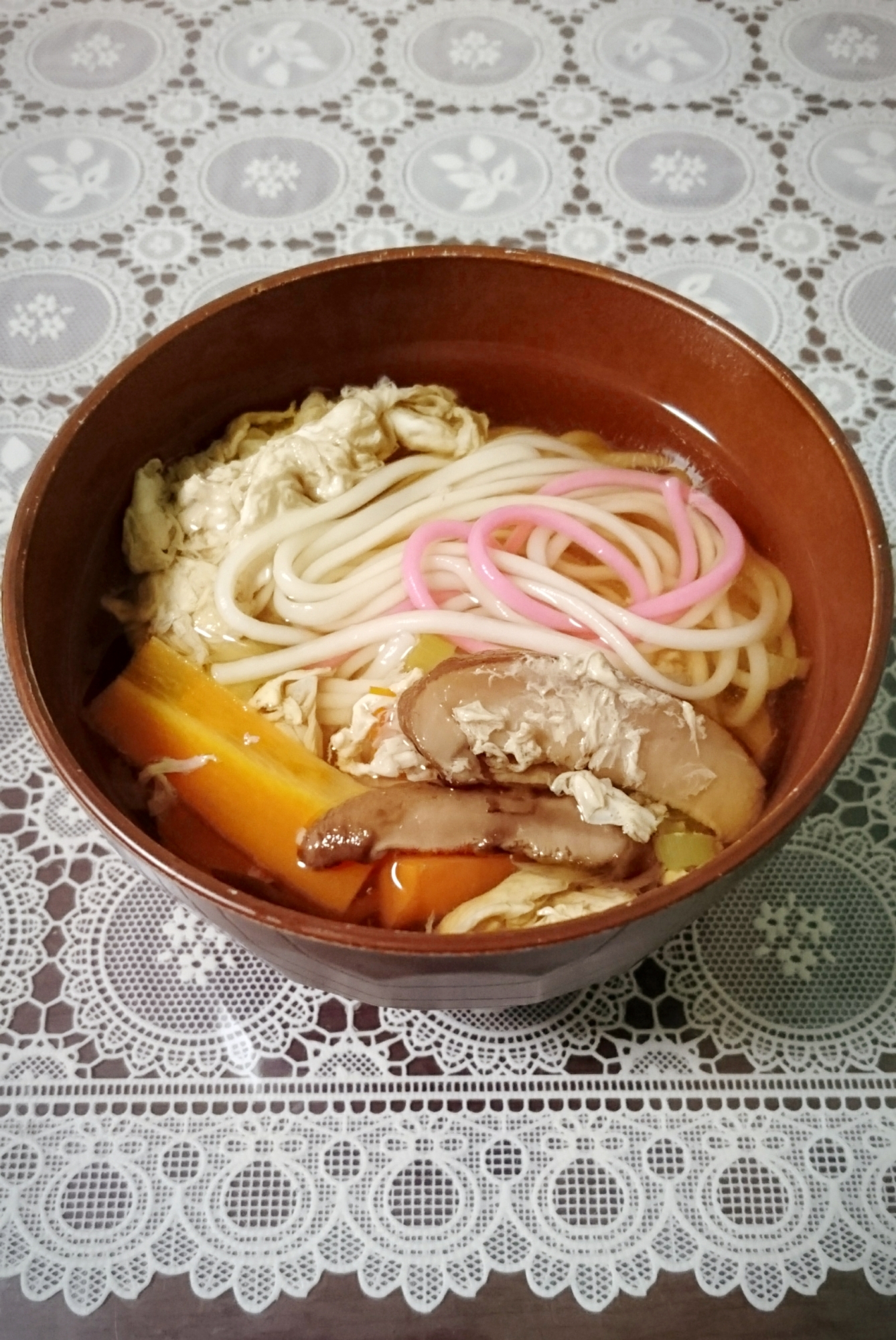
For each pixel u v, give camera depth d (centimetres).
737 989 19
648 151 29
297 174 29
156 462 20
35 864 20
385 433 21
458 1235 17
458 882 17
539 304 20
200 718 18
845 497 17
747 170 29
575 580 21
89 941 19
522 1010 19
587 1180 17
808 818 20
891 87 31
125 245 28
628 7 32
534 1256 17
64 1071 18
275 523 20
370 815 17
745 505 20
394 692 18
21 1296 16
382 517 21
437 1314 16
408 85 31
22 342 26
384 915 17
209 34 31
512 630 19
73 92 30
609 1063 18
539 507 21
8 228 28
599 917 13
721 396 20
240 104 30
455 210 28
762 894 20
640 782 17
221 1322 16
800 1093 18
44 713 14
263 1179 17
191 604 19
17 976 19
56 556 17
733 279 27
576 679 18
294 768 18
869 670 15
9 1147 17
